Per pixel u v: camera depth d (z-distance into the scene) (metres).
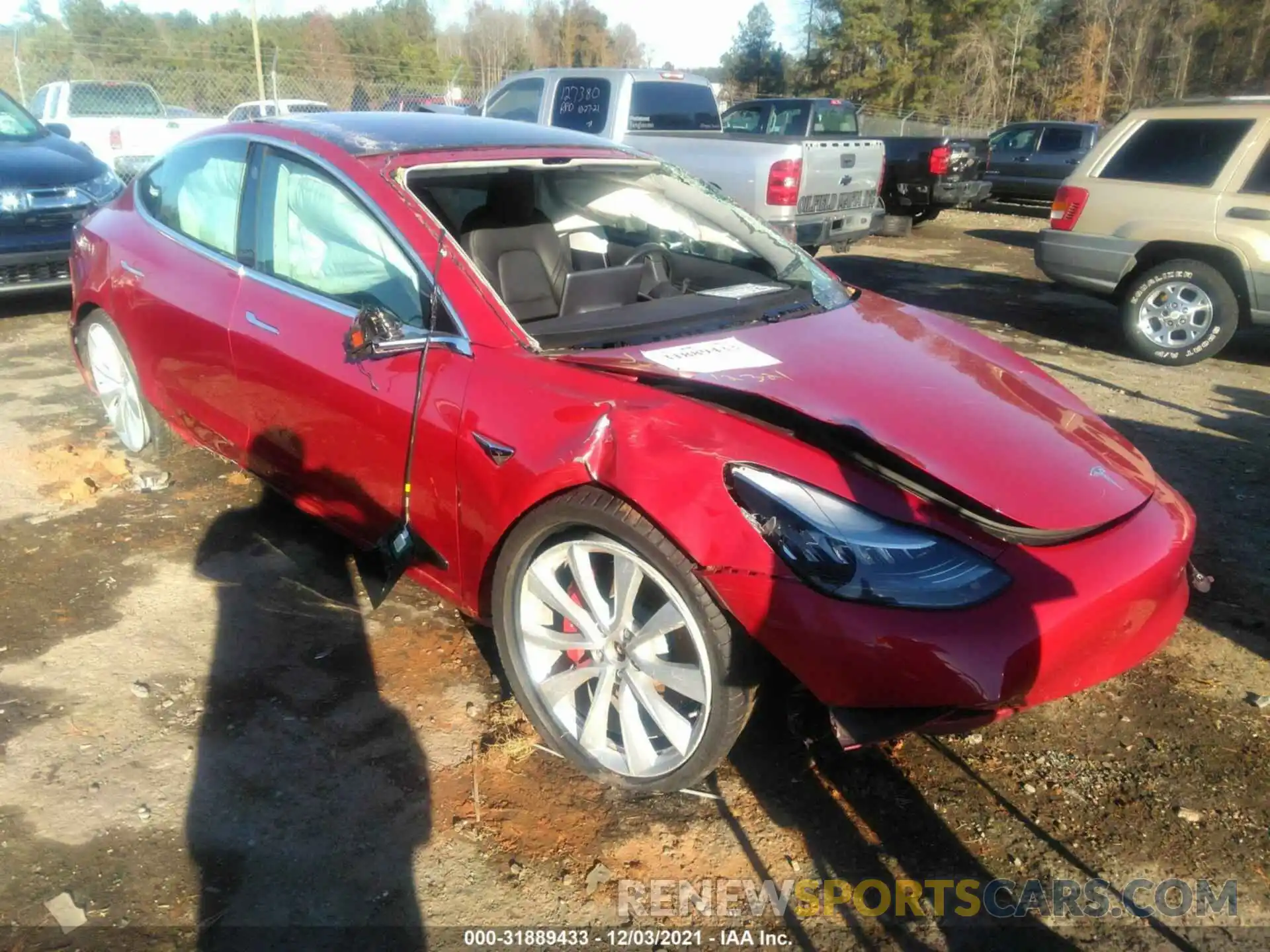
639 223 4.32
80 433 4.90
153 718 2.82
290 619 3.35
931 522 2.31
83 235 4.48
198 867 2.31
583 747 2.62
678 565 2.29
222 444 3.82
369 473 3.07
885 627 2.16
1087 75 39.09
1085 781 2.72
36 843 2.36
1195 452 5.29
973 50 41.66
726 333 3.08
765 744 2.81
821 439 2.46
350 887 2.28
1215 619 3.57
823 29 44.97
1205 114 6.98
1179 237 7.01
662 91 9.55
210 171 3.81
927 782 2.70
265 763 2.66
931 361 3.07
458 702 2.95
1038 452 2.62
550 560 2.61
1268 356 7.63
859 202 9.48
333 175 3.23
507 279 3.71
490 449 2.63
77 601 3.40
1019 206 19.42
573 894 2.29
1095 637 2.33
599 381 2.61
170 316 3.79
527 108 9.98
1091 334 8.20
